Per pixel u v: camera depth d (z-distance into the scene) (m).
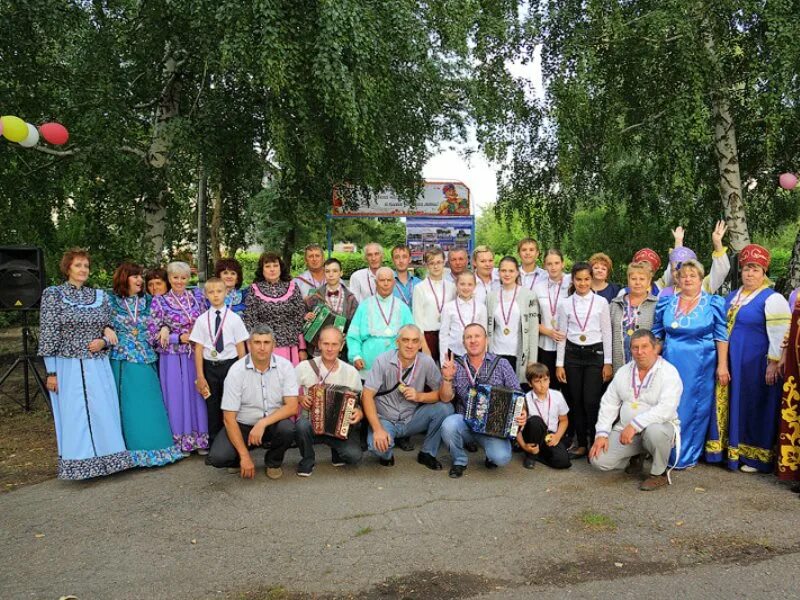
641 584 3.68
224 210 12.83
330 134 9.72
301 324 6.55
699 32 10.00
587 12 10.46
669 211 12.62
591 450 5.61
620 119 11.79
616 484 5.38
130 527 4.57
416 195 11.82
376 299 6.56
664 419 5.28
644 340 5.36
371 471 5.74
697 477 5.54
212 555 4.12
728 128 11.08
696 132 9.69
